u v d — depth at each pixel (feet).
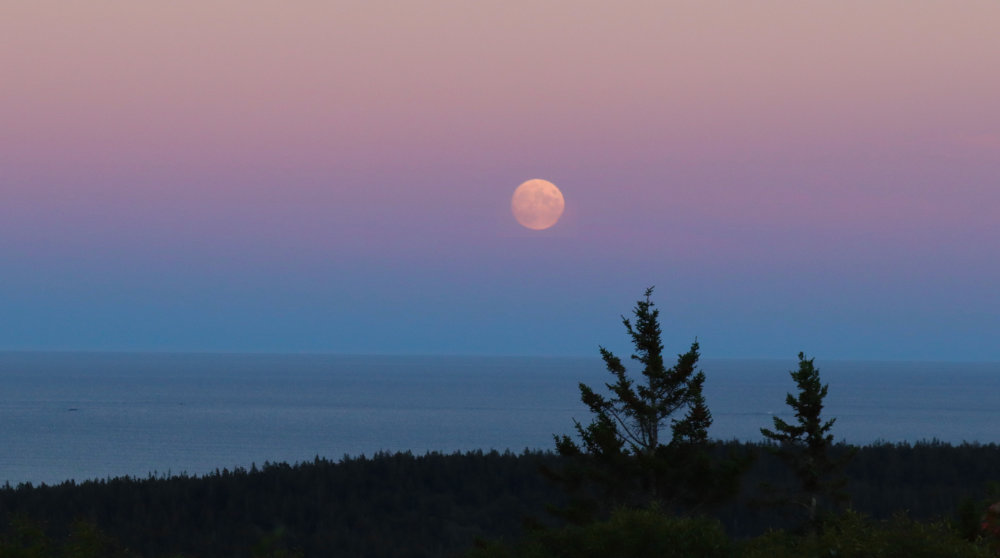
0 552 232.32
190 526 633.20
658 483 371.35
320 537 602.44
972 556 194.90
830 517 329.93
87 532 246.88
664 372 392.06
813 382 433.07
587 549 244.01
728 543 237.25
